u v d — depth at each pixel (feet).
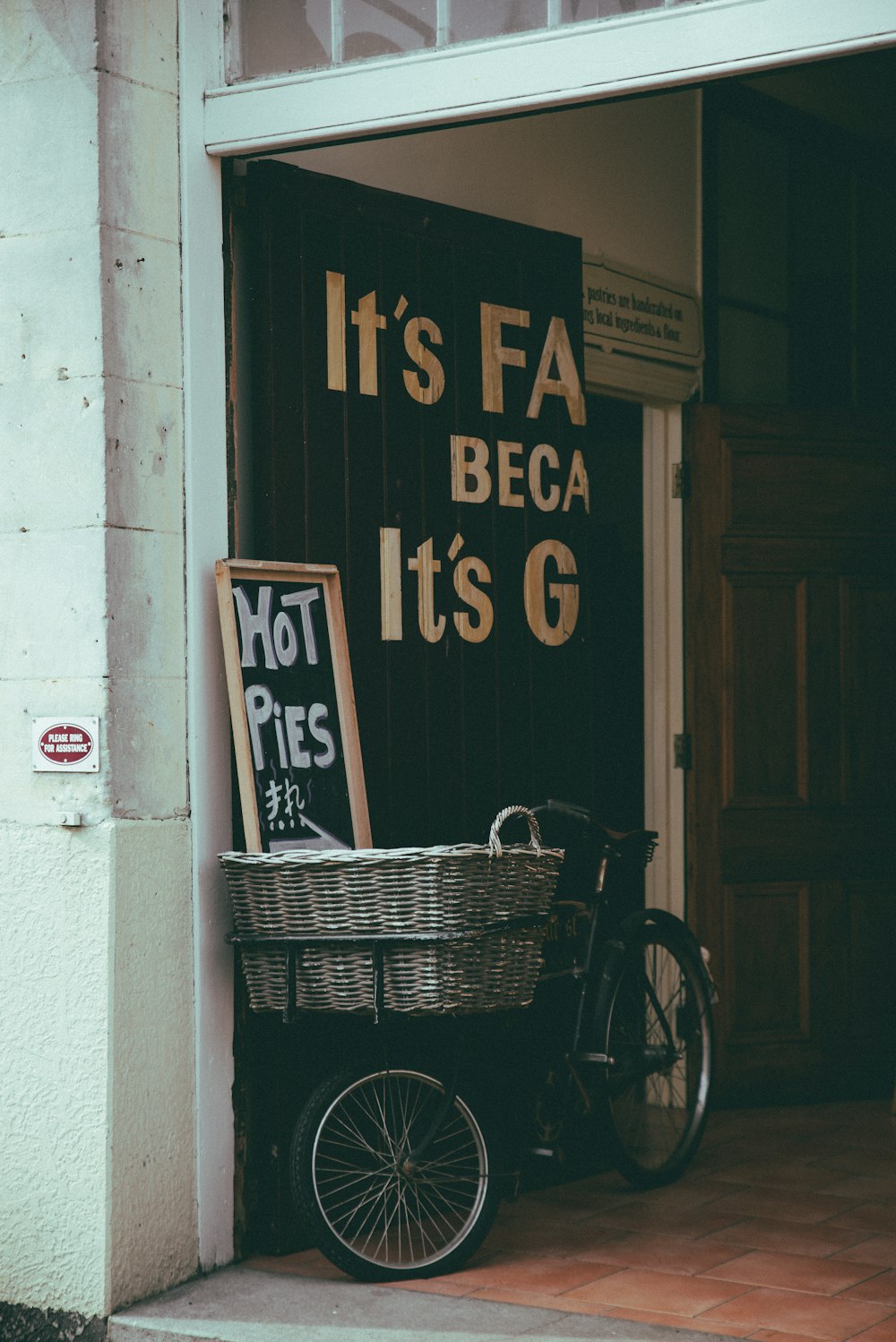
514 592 15.12
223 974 12.91
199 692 12.75
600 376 17.33
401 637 14.16
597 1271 12.90
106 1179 11.88
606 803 19.38
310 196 13.65
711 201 18.93
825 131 20.38
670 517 18.69
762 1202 14.88
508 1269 12.95
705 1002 16.16
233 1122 13.05
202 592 12.82
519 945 12.45
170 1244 12.44
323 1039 13.55
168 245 12.71
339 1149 13.52
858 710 19.07
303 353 13.56
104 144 12.15
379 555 14.03
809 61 10.84
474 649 14.74
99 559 12.05
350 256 13.93
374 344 14.06
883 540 19.22
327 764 13.19
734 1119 18.04
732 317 19.24
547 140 16.84
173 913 12.49
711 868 18.44
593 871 15.75
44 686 12.26
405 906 11.84
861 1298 12.27
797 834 18.75
